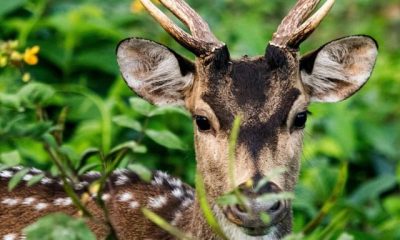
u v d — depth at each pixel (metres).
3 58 12.73
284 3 21.22
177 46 16.77
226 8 20.03
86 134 14.83
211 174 11.37
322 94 12.12
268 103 11.22
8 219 12.58
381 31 22.12
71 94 15.55
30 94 11.37
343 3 22.47
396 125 17.92
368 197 15.61
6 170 12.92
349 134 16.45
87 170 11.36
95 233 12.23
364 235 14.29
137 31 17.19
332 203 10.42
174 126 15.56
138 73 12.10
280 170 10.08
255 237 11.51
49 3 17.59
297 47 11.64
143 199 12.54
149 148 15.23
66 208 12.50
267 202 10.66
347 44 12.04
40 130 10.15
